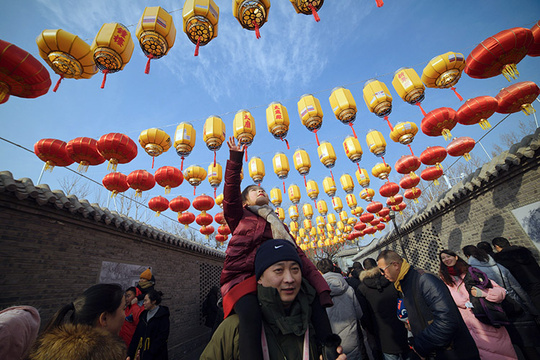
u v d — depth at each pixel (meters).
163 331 3.30
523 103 3.51
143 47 2.80
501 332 2.58
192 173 5.09
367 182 6.68
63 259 4.07
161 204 5.75
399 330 2.98
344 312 2.84
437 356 2.04
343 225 11.52
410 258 10.44
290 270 1.16
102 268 4.80
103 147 3.48
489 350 2.60
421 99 3.64
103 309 1.45
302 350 1.12
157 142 4.10
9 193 3.31
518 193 4.66
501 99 3.56
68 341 1.03
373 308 3.13
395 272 2.38
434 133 3.90
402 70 3.71
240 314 1.10
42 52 2.54
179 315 7.33
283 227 1.46
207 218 6.61
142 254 6.16
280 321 1.09
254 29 2.73
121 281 5.28
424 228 8.89
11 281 3.34
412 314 2.22
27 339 1.26
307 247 13.20
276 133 4.07
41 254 3.75
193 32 2.75
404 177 6.82
